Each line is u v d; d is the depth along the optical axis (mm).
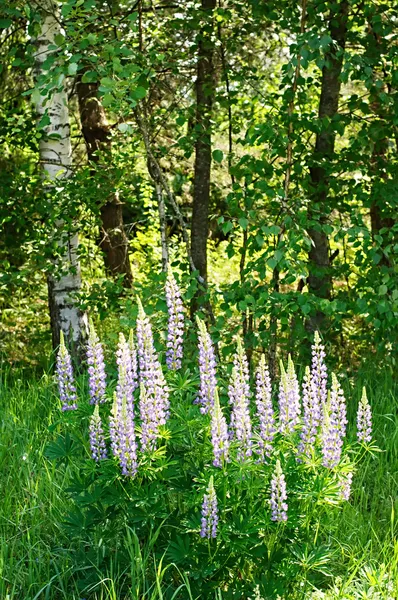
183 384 4141
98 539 4090
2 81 8492
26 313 9734
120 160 7629
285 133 6652
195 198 8359
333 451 3947
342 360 7629
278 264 6211
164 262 7168
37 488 4883
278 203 6770
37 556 4312
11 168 9031
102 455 3918
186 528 3844
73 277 7785
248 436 3824
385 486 5277
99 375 4105
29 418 5930
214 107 8219
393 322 6465
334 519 4508
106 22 6215
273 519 3666
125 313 6000
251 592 3785
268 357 6973
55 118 7543
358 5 7141
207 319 6676
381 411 6266
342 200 7301
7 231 8805
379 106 7723
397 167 7203
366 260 6871
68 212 7426
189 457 4062
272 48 8398
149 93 7566
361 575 4109
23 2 6066
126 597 3955
